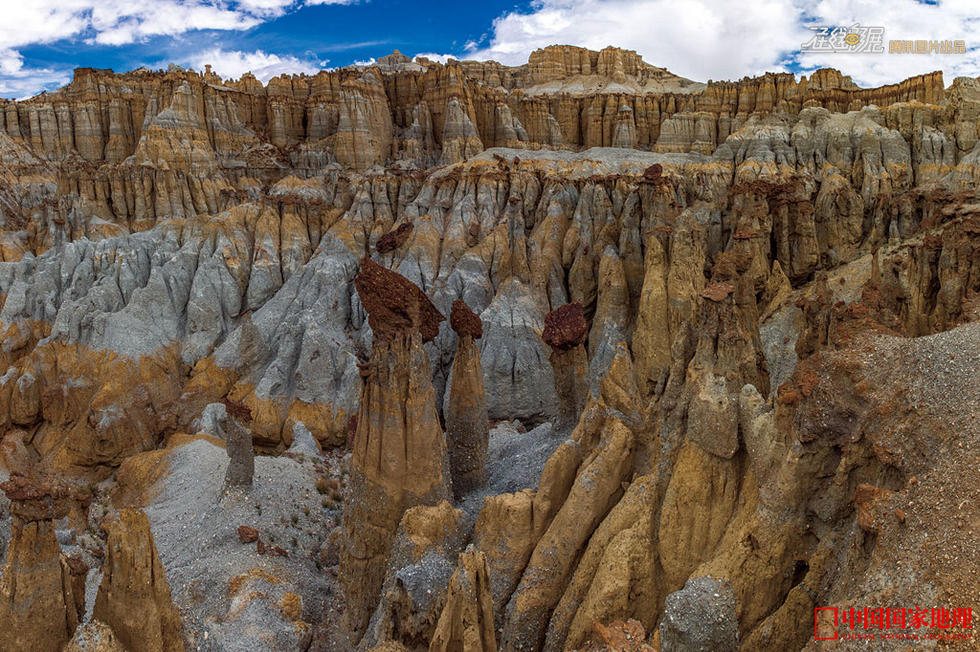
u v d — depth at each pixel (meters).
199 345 60.59
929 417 14.33
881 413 15.11
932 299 34.97
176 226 69.81
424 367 25.42
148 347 57.78
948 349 15.62
